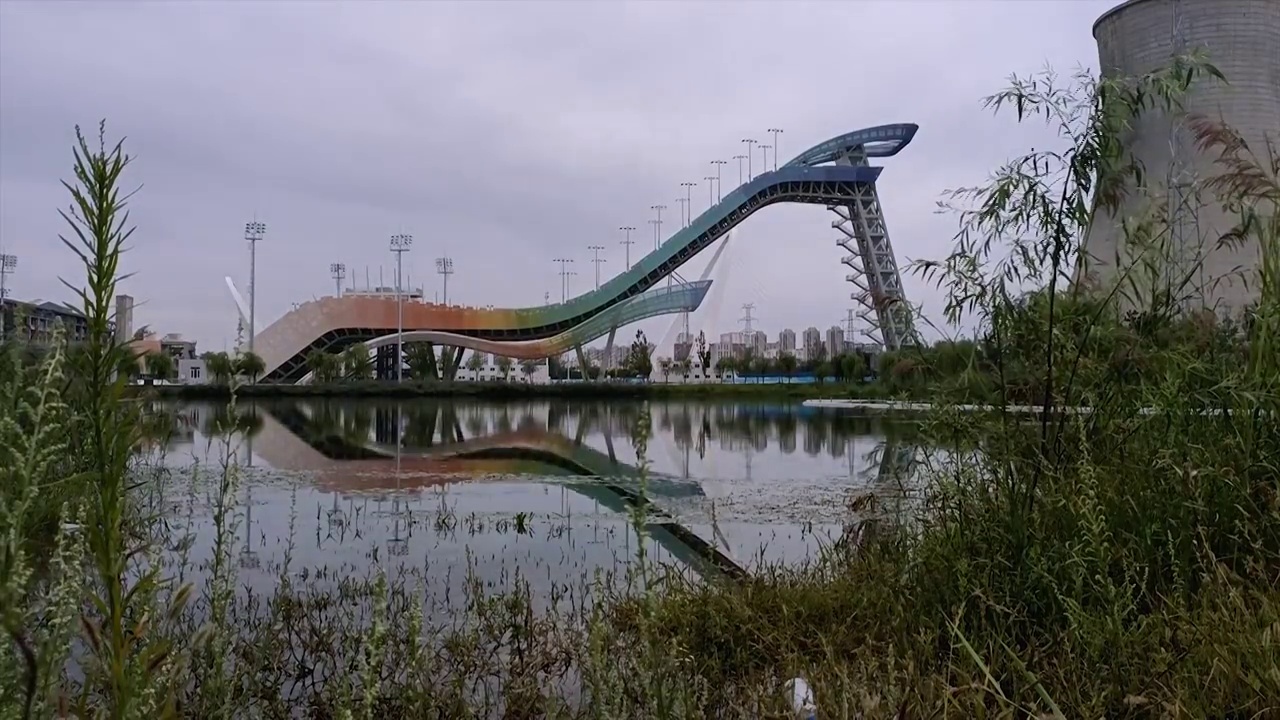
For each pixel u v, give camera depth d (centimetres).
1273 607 345
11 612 142
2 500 147
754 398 5875
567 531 938
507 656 496
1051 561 415
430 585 675
